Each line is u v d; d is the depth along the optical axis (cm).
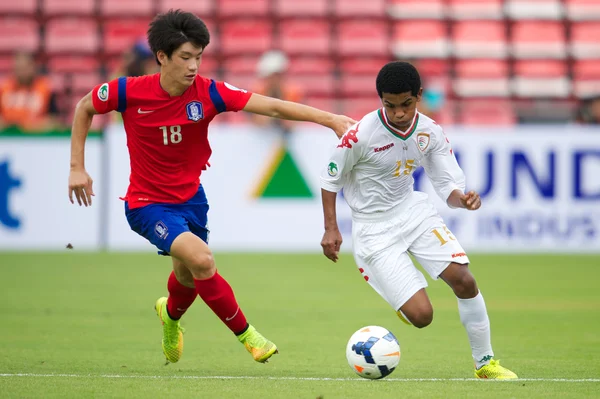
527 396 1855
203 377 2100
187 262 2030
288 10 7556
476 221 5512
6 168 5525
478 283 4319
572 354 2503
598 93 7194
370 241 2231
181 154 2133
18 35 7262
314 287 4181
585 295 3912
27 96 5981
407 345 2678
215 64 7188
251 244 5588
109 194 5594
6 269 4766
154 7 7512
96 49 7250
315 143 5566
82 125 2148
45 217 5562
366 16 7562
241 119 6556
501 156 5503
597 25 7644
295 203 5584
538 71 7425
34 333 2847
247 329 2086
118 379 2053
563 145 5519
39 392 1872
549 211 5538
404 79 2031
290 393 1878
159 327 2998
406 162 2198
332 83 7088
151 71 5506
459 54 7450
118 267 4894
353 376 2139
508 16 7650
